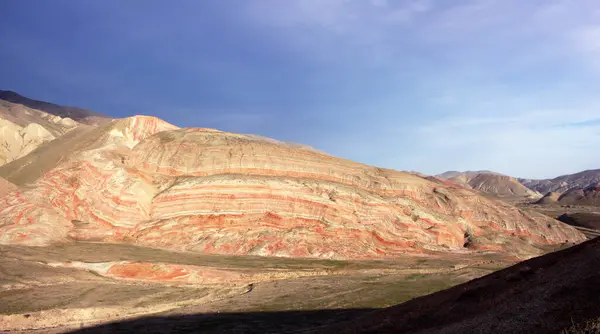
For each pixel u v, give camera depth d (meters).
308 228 92.56
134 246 78.75
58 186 84.62
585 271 22.94
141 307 47.31
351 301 51.09
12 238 68.94
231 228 89.44
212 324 41.59
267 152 110.81
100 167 91.31
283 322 42.28
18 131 172.00
